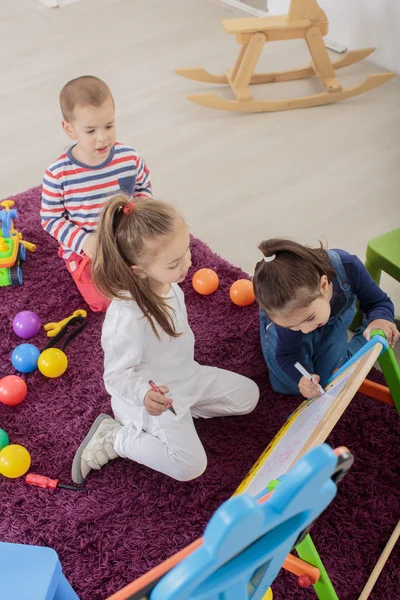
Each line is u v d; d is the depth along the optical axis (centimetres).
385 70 277
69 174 170
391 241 156
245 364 170
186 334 144
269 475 101
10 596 82
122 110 259
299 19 250
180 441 141
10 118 256
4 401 159
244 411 158
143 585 70
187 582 61
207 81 267
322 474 62
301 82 273
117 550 134
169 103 262
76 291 188
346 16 278
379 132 246
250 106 255
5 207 192
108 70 280
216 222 211
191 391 148
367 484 143
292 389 160
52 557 87
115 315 132
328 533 136
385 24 266
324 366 151
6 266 184
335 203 216
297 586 128
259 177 227
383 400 148
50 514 140
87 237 174
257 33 248
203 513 140
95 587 129
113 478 147
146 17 315
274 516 64
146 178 183
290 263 125
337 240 203
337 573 130
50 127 251
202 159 236
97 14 318
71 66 283
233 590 72
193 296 186
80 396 163
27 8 322
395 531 132
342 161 233
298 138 244
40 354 169
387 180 225
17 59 288
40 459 151
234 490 144
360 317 171
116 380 135
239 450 152
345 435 152
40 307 184
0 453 145
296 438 105
